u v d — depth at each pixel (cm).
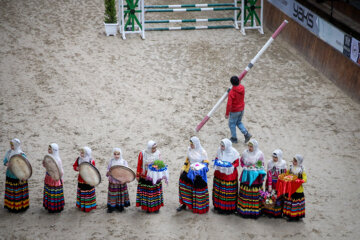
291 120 2175
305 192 1673
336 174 1781
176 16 3412
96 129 2083
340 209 1581
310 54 2716
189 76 2572
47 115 2180
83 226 1495
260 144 1989
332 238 1442
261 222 1524
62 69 2602
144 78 2541
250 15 3134
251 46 2934
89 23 3225
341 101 2342
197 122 2162
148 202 1546
